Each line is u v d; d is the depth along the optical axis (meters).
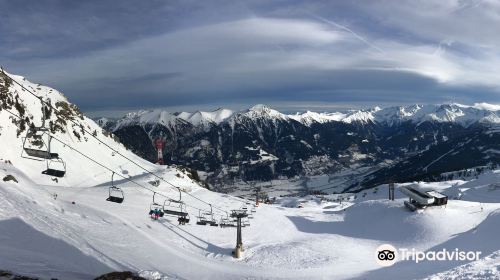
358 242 90.81
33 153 27.67
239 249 70.31
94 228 55.34
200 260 60.66
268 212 122.44
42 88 152.12
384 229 97.81
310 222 114.94
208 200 121.50
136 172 152.50
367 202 127.19
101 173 134.75
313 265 66.31
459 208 102.75
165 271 46.41
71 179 116.38
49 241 37.34
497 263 37.16
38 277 23.38
